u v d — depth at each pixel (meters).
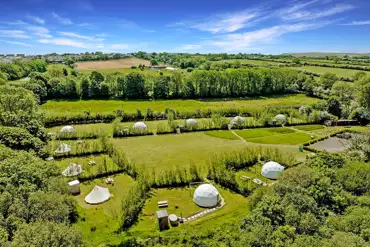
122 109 79.25
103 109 84.62
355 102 85.81
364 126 72.88
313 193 23.94
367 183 25.81
